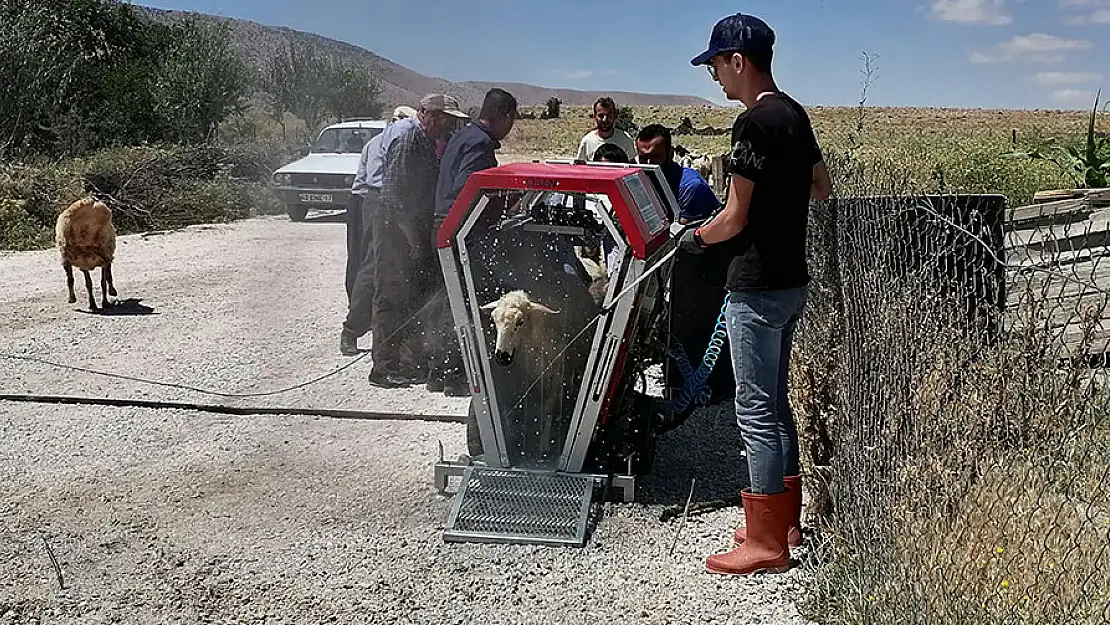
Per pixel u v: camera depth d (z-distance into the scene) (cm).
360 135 1909
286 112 3966
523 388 466
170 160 1853
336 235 1586
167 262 1265
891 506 354
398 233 659
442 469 480
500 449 467
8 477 511
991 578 339
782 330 393
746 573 397
